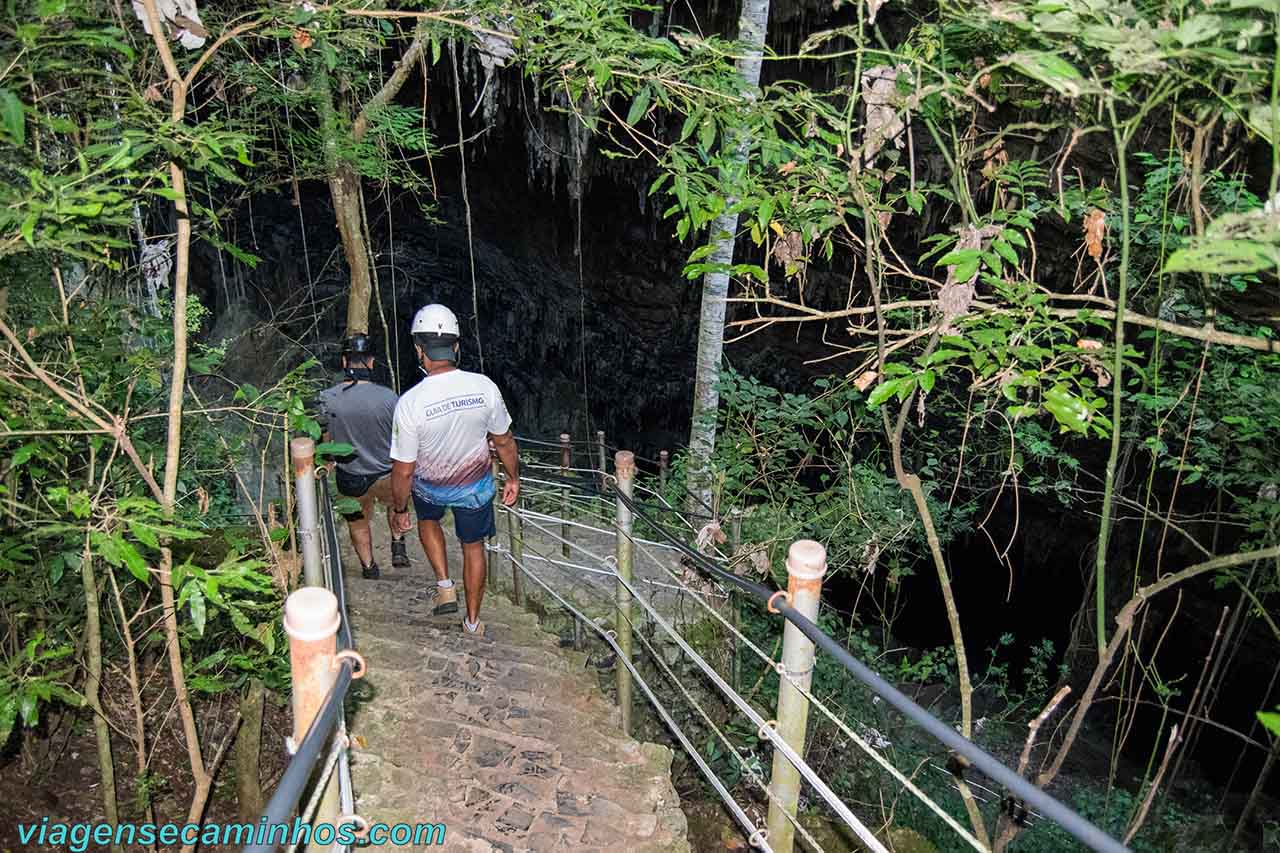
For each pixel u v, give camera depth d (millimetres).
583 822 3355
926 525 2807
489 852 3107
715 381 8414
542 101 15617
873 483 7625
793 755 2672
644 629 6648
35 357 3188
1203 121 2342
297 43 3131
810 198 3119
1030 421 6387
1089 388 2662
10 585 3539
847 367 16672
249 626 2840
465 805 3391
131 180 3039
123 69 2883
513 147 18578
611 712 4332
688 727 6465
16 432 2631
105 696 3992
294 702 2037
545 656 4797
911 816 7418
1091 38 1781
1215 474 5289
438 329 4387
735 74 3408
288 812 1500
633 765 3789
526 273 22578
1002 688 11477
